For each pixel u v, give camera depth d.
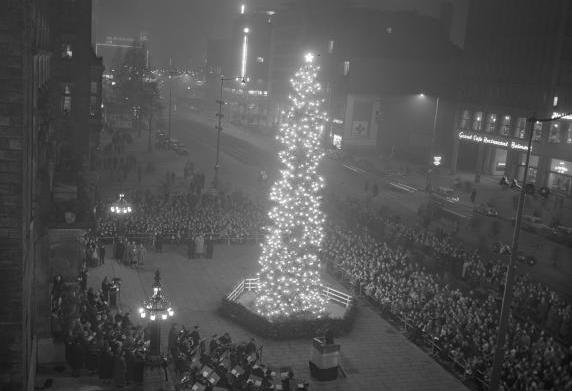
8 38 18.34
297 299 38.19
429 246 52.09
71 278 35.12
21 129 18.81
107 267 45.72
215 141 120.81
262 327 36.69
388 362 34.53
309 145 37.97
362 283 43.53
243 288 42.25
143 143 111.94
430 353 35.91
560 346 33.47
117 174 80.12
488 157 100.81
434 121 101.38
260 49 170.50
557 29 84.50
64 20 44.25
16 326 19.42
